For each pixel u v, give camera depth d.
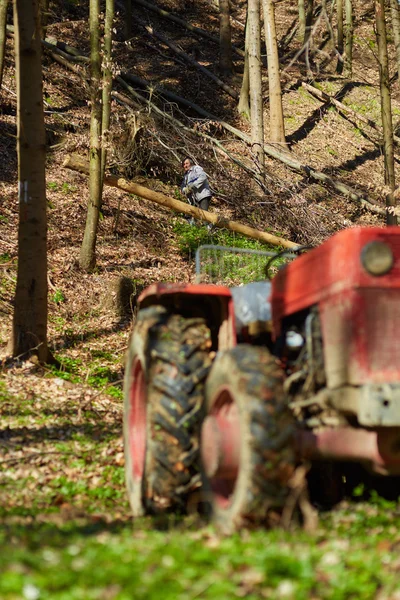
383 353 4.16
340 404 4.26
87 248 14.73
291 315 5.08
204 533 4.43
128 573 3.44
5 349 10.74
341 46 31.17
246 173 19.92
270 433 4.17
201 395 5.03
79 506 5.81
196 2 34.06
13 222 15.72
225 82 26.64
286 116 25.61
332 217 19.66
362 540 4.29
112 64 14.87
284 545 4.01
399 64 22.66
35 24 9.98
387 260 4.12
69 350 11.62
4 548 3.89
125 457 5.97
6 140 18.78
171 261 16.09
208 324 5.57
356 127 25.92
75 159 14.59
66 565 3.57
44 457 7.08
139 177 18.77
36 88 10.12
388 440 4.22
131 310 13.17
